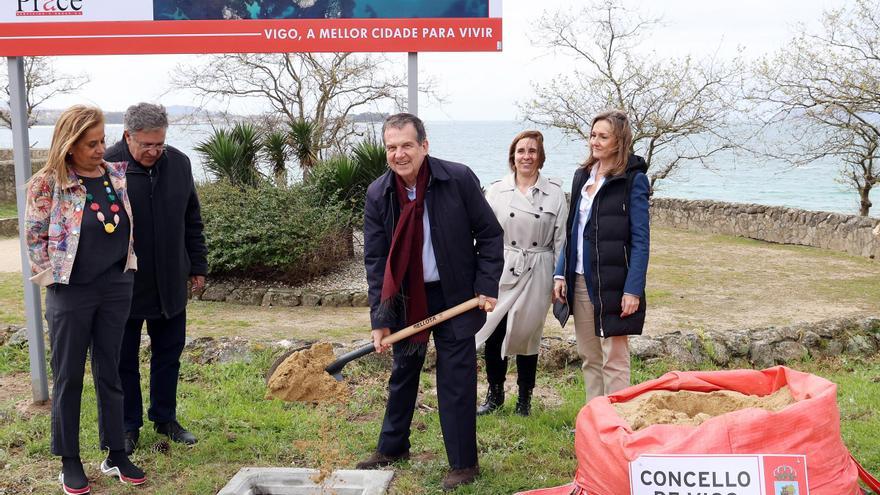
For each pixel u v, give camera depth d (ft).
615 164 13.67
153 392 14.92
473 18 16.11
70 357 12.62
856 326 22.72
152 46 16.30
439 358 13.01
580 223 14.25
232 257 29.01
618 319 13.65
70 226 12.37
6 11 16.21
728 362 20.76
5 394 18.16
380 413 16.63
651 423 11.15
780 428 10.30
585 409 11.58
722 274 34.81
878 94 42.80
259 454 14.34
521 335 15.72
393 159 12.35
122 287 12.96
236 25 16.19
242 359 19.70
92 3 16.19
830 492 10.33
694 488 10.19
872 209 129.08
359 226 33.63
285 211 30.71
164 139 13.83
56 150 12.23
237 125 36.50
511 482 12.87
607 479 10.71
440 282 12.96
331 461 13.74
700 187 176.76
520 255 15.60
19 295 29.32
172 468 13.76
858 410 16.61
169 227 14.16
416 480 13.14
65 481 12.74
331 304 27.81
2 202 63.36
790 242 45.96
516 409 16.52
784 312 26.78
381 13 16.14
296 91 53.11
